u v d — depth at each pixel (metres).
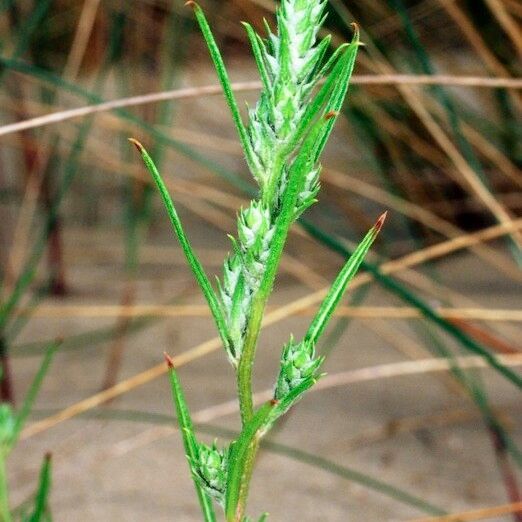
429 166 0.78
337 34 0.59
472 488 0.48
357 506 0.47
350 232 0.86
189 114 0.98
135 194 0.77
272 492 0.48
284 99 0.15
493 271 0.78
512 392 0.58
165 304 0.74
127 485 0.49
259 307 0.16
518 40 0.54
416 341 0.67
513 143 0.66
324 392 0.60
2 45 0.66
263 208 0.15
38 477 0.49
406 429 0.54
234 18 0.78
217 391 0.60
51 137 0.72
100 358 0.65
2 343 0.54
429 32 0.75
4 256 0.77
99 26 0.72
